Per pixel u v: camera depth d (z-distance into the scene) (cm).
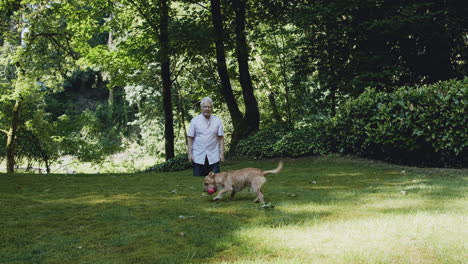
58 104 3828
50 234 412
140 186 807
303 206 530
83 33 2002
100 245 369
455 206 489
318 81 1480
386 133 1009
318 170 1012
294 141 1360
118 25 1981
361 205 523
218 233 400
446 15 1287
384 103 1058
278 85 2169
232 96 1703
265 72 2184
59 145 2378
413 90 995
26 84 2055
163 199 623
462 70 1446
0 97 2103
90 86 4656
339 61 1423
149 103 3050
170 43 1536
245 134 1630
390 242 344
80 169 2809
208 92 2027
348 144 1193
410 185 689
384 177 824
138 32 1944
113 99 4100
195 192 702
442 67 1427
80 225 453
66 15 1970
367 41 1398
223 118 2570
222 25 1625
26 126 2289
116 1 1894
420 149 995
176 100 2641
